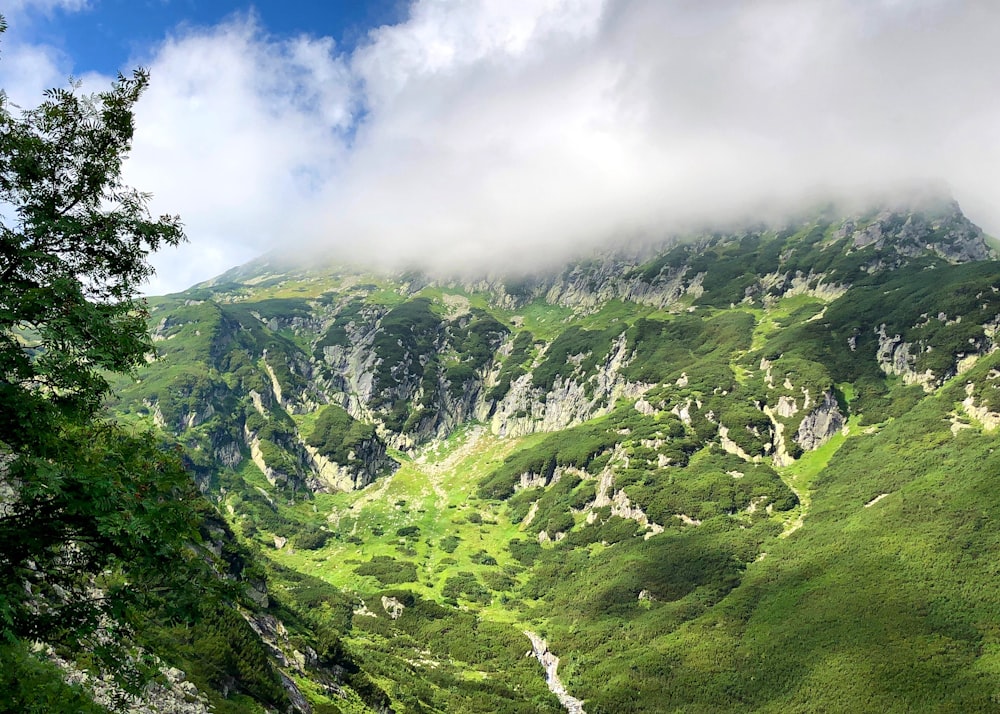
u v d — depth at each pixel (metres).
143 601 19.48
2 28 19.86
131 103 22.45
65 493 17.62
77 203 22.08
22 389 18.64
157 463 20.55
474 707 143.38
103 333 20.33
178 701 52.28
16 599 18.27
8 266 20.30
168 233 22.91
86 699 21.69
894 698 134.38
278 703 73.31
